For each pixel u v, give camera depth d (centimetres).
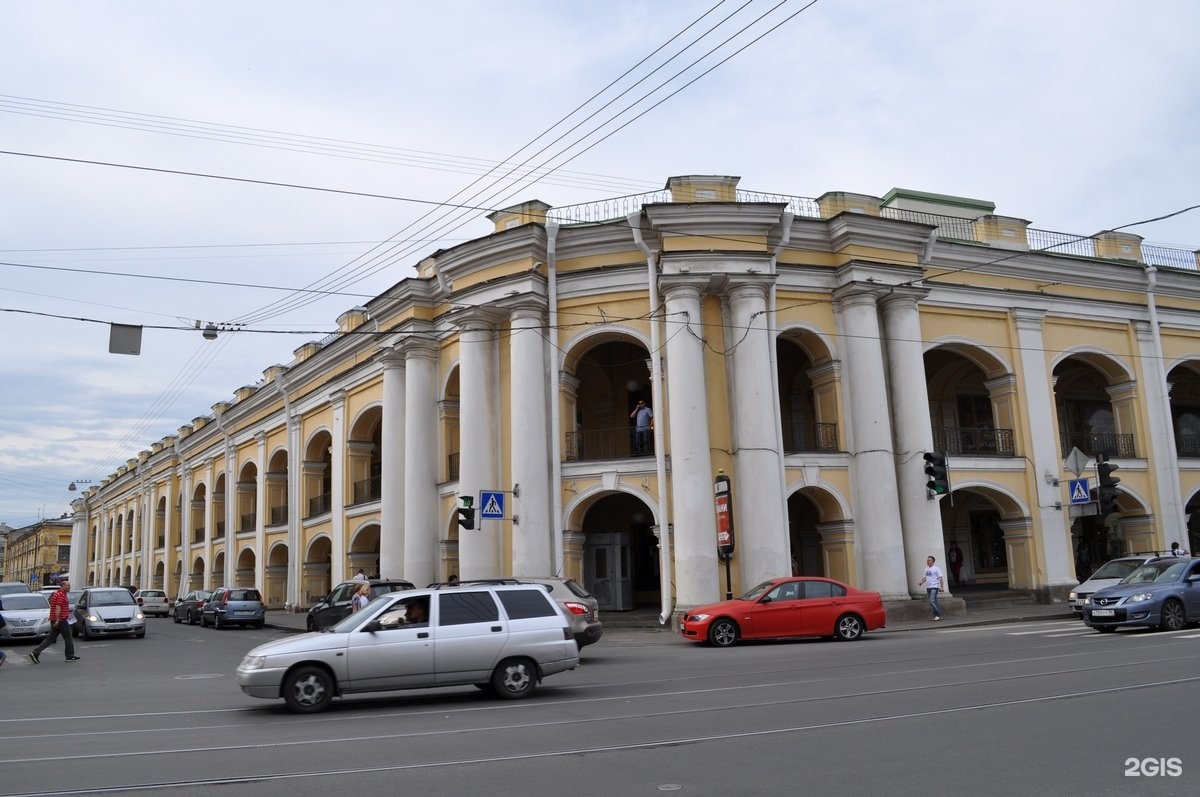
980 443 3059
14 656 2125
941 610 2291
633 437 2900
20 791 697
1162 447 2858
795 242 2431
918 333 2461
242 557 4431
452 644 1109
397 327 2809
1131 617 1616
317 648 1076
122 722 1048
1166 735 733
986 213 2938
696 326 2275
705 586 2167
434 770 718
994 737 750
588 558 2767
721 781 648
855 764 679
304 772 729
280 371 3988
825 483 2345
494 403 2492
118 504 7094
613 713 969
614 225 2400
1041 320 2744
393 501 2858
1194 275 2970
